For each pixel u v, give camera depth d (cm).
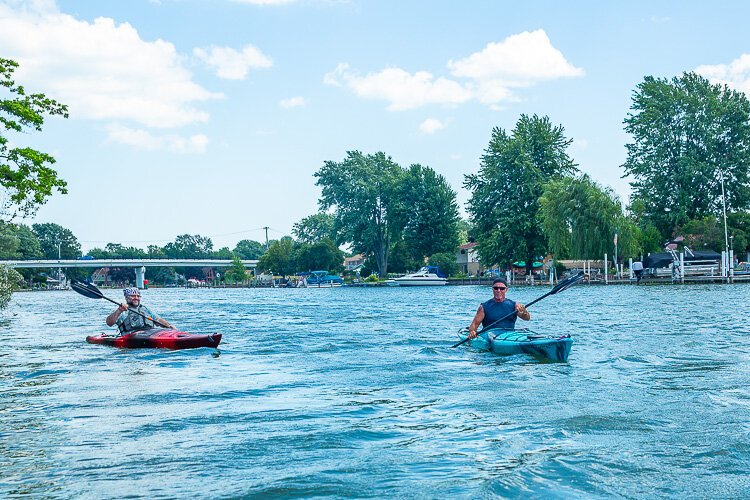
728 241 6831
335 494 490
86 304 5075
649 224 7188
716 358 1162
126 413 774
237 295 7438
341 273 12338
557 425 686
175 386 960
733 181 7075
